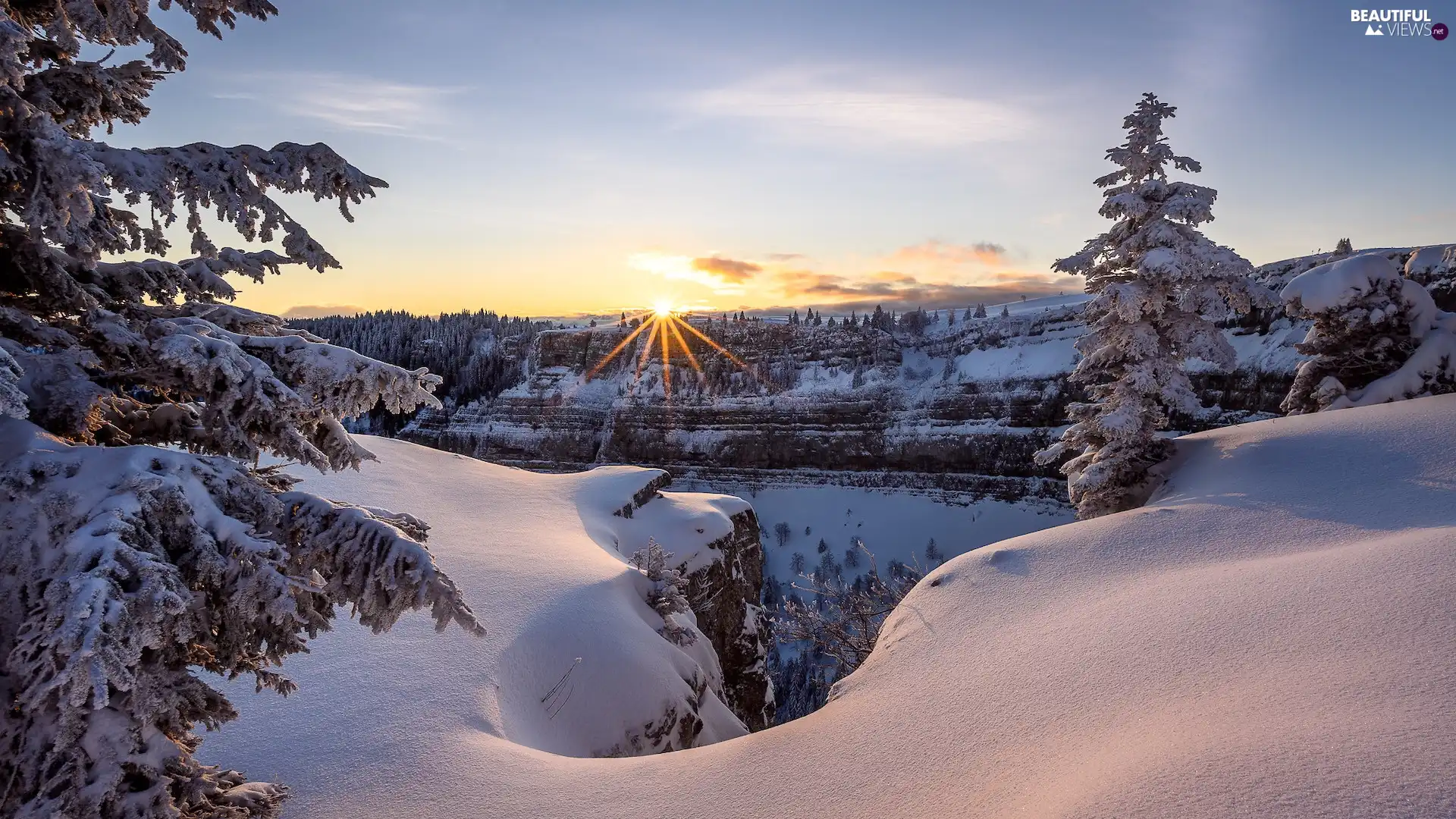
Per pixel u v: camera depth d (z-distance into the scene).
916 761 7.10
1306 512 12.84
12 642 4.61
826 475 164.50
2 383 4.03
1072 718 6.91
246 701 10.75
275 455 6.02
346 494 24.88
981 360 169.75
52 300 5.63
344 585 5.85
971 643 10.27
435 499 27.25
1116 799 4.80
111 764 4.87
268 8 6.01
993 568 13.16
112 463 5.10
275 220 6.14
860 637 22.97
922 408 163.12
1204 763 4.93
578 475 37.19
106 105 5.60
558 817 7.58
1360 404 21.44
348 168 6.43
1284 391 99.25
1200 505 14.34
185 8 5.85
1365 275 21.75
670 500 37.00
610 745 13.92
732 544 34.59
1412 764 4.32
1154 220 21.14
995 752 6.76
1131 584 10.92
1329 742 4.82
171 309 6.41
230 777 6.34
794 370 187.75
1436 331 21.33
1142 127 21.33
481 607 16.14
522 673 13.94
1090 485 20.98
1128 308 20.72
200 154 5.85
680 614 23.41
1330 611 7.48
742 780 7.69
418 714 10.79
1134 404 21.20
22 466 4.83
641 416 186.00
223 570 5.13
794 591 104.69
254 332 6.71
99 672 4.17
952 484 150.88
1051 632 9.56
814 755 7.93
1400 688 5.48
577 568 20.36
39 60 5.46
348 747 9.62
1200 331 21.09
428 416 199.00
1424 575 7.75
